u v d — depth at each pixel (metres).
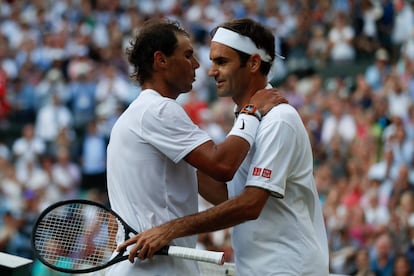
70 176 52.00
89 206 14.98
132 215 14.77
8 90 61.19
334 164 45.72
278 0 65.56
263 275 14.91
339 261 35.25
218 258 14.07
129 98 58.38
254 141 14.88
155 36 14.93
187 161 14.52
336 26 62.38
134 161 14.77
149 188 14.75
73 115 58.09
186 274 14.91
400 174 40.59
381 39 62.50
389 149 43.75
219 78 15.35
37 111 60.41
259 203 14.52
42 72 62.44
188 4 68.62
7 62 62.78
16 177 49.41
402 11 62.78
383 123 49.78
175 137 14.51
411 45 56.88
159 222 14.77
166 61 14.96
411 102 50.50
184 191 15.03
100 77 59.28
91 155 52.69
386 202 39.69
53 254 14.96
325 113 50.50
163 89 15.10
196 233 14.38
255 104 15.00
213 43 15.40
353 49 61.88
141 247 14.23
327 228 37.69
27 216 43.00
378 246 34.50
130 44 15.48
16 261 15.99
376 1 63.34
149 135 14.62
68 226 15.03
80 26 65.69
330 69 60.53
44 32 65.88
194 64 15.23
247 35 15.20
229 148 14.41
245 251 15.12
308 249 14.95
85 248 14.98
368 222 38.38
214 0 66.44
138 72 15.23
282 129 14.70
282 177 14.62
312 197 15.30
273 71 15.82
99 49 63.28
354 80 59.28
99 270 14.93
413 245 34.78
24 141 54.75
